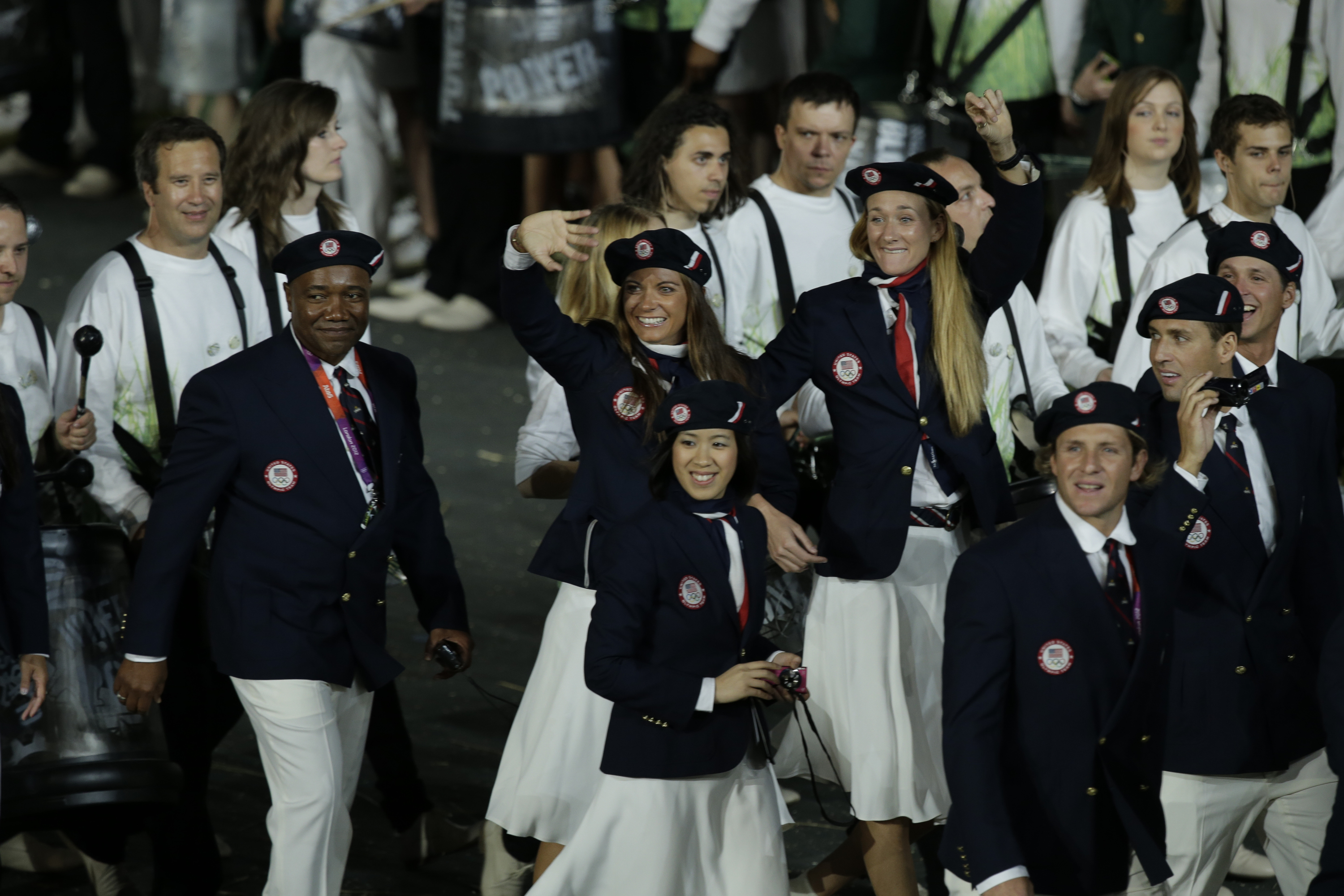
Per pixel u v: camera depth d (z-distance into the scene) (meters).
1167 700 12.94
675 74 34.28
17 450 14.00
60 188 47.75
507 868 15.77
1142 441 12.33
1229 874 17.12
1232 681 13.85
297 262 14.30
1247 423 14.27
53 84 48.16
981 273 15.81
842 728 15.50
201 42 41.66
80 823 15.43
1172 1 26.92
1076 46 28.16
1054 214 27.19
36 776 14.49
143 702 14.38
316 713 14.27
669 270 14.48
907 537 15.40
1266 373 14.42
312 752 14.23
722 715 13.38
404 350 35.25
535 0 31.91
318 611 14.42
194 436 14.29
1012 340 17.91
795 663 13.35
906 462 15.20
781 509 15.33
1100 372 19.97
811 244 19.42
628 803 13.30
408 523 15.37
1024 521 12.80
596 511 14.49
